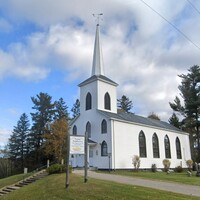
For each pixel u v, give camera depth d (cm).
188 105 4972
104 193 1231
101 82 3841
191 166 4088
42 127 5697
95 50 4256
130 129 3644
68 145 1585
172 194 1166
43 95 6006
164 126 4653
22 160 5784
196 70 5119
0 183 2808
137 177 2162
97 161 3412
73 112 7244
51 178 2089
